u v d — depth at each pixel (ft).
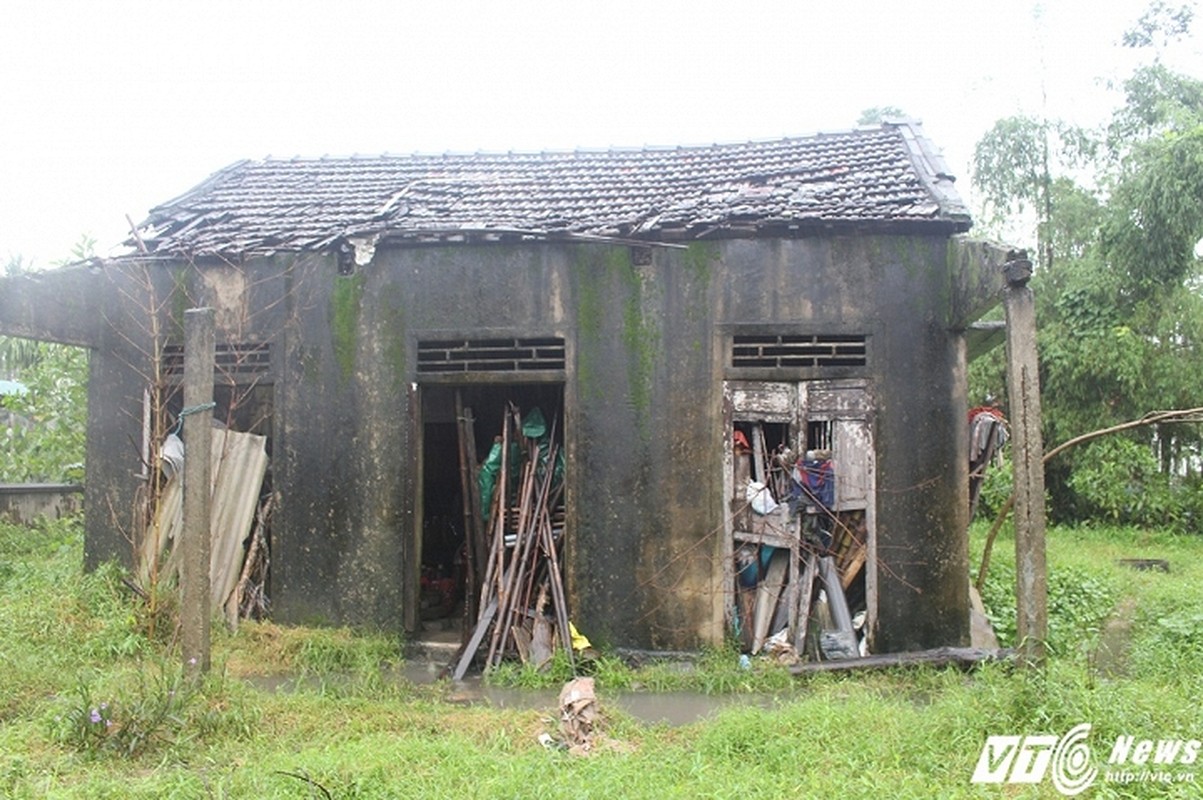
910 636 25.77
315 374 28.40
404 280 28.09
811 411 26.61
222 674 20.81
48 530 42.06
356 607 27.76
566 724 18.93
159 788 15.26
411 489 27.76
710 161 34.06
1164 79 58.18
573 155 36.29
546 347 27.48
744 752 17.63
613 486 26.86
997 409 29.78
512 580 27.12
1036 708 17.51
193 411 20.54
